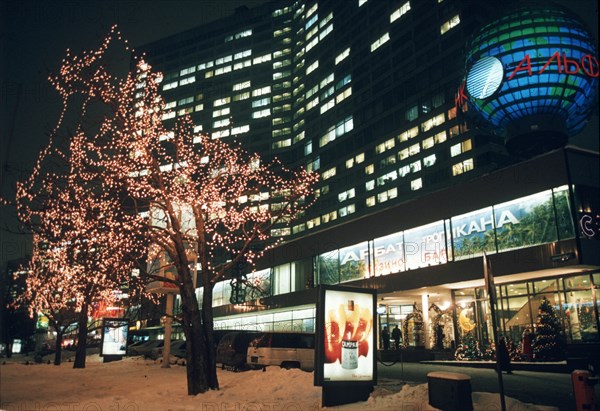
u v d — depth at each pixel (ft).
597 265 77.05
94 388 54.29
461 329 102.12
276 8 409.49
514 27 163.84
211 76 417.28
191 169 59.00
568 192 79.20
